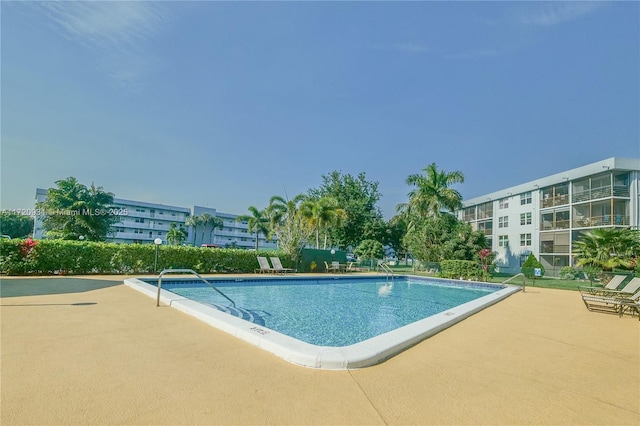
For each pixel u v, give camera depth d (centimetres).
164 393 319
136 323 596
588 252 2155
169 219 8119
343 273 2492
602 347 548
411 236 3002
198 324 601
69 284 1112
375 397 328
